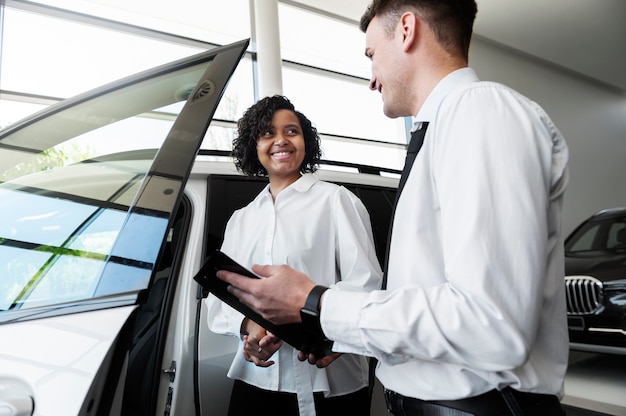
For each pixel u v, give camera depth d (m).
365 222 1.19
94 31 4.64
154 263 0.66
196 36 5.60
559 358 0.66
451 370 0.63
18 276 0.80
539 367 0.63
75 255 0.76
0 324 0.72
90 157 0.95
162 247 0.67
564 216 7.76
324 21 6.41
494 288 0.51
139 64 4.87
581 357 3.27
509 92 0.62
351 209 1.17
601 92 9.10
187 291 1.35
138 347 1.35
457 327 0.51
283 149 1.23
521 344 0.50
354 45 6.76
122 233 0.73
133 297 0.65
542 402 0.64
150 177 0.78
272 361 1.06
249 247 1.19
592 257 3.26
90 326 0.63
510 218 0.53
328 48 6.57
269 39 5.23
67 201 0.87
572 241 3.93
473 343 0.51
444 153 0.61
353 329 0.59
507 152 0.56
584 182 8.25
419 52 0.76
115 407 0.59
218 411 1.25
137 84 1.04
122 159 0.89
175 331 1.32
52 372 0.60
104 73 4.67
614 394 2.41
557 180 0.62
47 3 4.47
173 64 0.99
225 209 1.53
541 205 0.55
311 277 1.10
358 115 6.55
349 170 2.02
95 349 0.60
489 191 0.54
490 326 0.50
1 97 4.13
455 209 0.57
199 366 1.27
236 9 5.70
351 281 1.05
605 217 3.97
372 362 0.85
